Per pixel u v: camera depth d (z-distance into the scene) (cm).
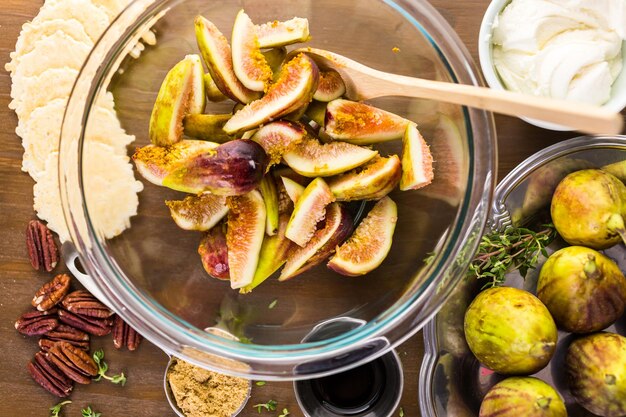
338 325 57
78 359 60
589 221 54
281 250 55
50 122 61
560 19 54
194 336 56
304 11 56
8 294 62
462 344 58
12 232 61
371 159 54
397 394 59
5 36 61
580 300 54
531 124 59
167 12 55
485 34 55
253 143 52
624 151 58
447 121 54
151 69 56
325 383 60
